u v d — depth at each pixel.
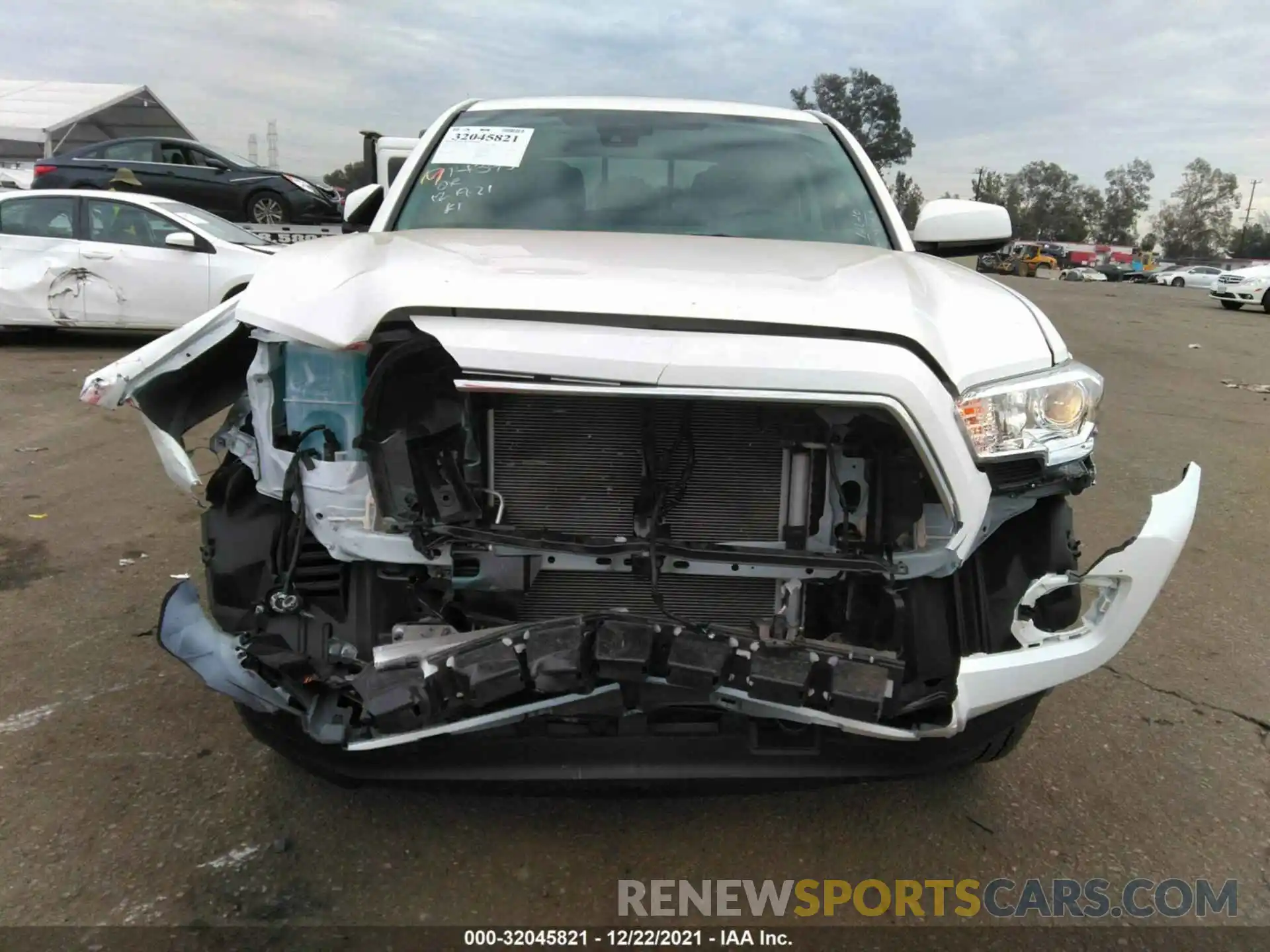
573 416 2.13
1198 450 6.99
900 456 2.11
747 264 2.45
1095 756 3.04
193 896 2.32
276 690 2.12
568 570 2.19
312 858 2.47
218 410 2.81
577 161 3.44
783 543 2.21
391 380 2.11
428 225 3.18
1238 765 3.01
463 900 2.35
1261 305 19.98
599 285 2.11
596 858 2.52
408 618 2.22
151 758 2.86
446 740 2.18
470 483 2.15
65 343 10.42
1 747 2.89
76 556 4.39
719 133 3.66
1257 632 3.95
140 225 9.53
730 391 1.92
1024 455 2.15
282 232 15.06
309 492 2.17
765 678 2.00
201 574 4.21
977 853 2.58
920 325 2.12
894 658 2.07
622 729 2.21
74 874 2.37
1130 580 2.19
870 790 2.84
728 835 2.63
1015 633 2.24
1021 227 108.12
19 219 9.43
